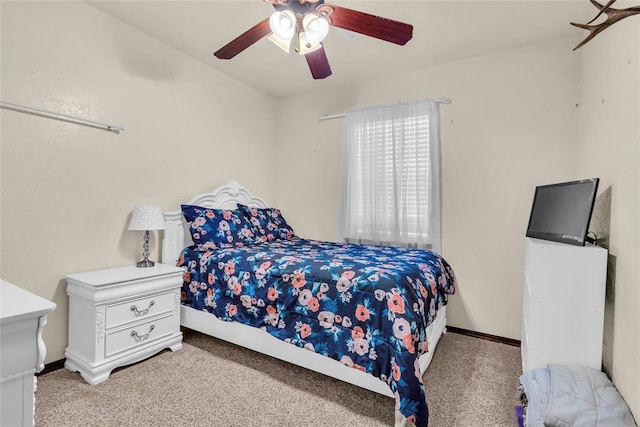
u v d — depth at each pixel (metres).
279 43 1.69
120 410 1.56
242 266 2.09
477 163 2.71
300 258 2.04
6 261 1.79
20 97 1.82
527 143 2.52
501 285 2.62
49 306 0.81
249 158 3.48
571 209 1.58
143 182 2.47
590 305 1.43
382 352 1.46
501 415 1.57
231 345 2.35
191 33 2.47
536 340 1.51
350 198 3.23
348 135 3.27
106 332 1.85
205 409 1.58
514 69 2.57
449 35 2.39
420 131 2.89
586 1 1.97
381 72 3.05
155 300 2.11
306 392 1.75
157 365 2.03
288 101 3.80
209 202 2.94
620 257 1.37
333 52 2.66
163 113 2.61
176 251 2.61
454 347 2.43
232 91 3.26
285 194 3.84
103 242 2.22
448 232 2.83
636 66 1.30
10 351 0.74
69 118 2.03
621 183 1.41
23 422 0.76
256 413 1.56
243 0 2.07
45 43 1.92
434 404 1.66
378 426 1.48
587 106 2.12
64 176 2.02
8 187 1.79
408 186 2.93
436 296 1.95
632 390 1.19
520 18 2.17
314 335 1.70
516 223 2.56
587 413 1.14
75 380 1.83
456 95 2.80
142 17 2.26
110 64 2.25
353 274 1.68
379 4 2.03
